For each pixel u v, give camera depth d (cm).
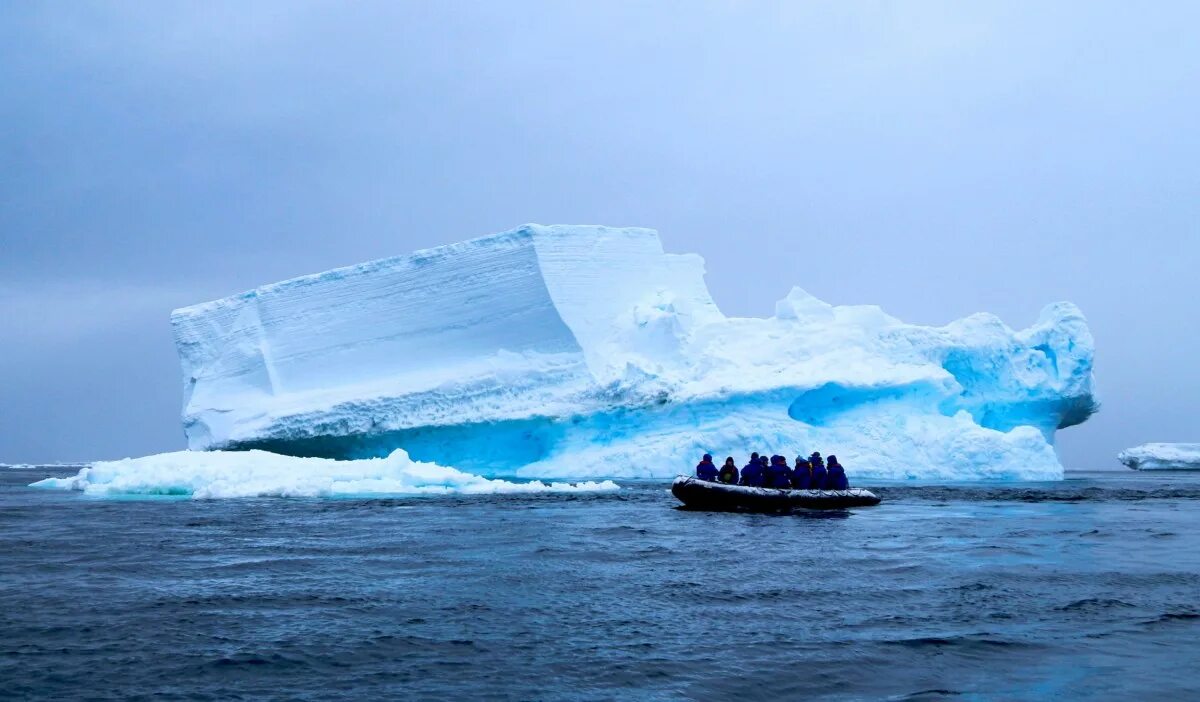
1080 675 997
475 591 1420
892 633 1163
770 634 1159
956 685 966
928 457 4359
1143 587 1459
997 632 1169
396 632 1168
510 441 5047
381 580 1514
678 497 2784
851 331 4756
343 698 924
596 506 2817
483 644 1113
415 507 2773
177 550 1848
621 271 5366
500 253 5206
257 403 5434
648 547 1889
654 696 930
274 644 1113
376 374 5338
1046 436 4972
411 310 5356
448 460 5141
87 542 1967
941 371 4569
